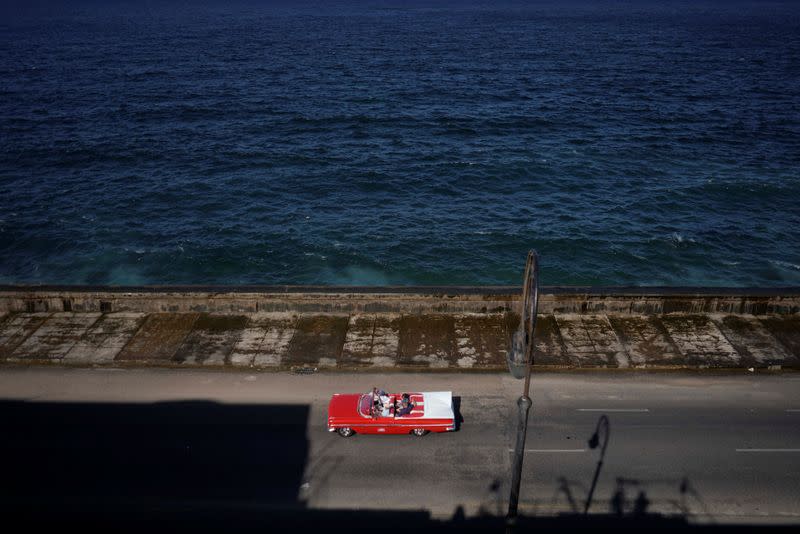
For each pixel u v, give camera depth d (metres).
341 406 28.12
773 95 112.69
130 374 32.19
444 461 26.66
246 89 115.94
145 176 70.62
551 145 81.38
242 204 63.41
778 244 55.81
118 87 117.81
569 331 34.94
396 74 133.12
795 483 25.58
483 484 25.52
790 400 30.31
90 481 25.75
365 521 23.98
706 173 71.50
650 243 55.44
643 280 50.59
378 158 76.31
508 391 30.95
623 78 129.00
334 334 34.94
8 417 29.27
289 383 31.53
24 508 24.55
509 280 50.41
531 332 16.84
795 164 74.44
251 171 72.06
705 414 29.34
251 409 29.77
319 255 53.59
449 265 52.22
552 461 26.61
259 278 50.94
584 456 26.83
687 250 54.50
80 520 24.05
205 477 25.92
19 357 33.00
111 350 33.62
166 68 140.88
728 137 85.00
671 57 161.38
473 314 36.41
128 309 36.62
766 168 73.00
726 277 50.97
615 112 98.56
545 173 71.50
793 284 50.06
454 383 31.52
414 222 59.31
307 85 120.19
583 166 73.56
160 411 29.66
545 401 30.20
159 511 24.41
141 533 23.55
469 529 23.67
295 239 56.00
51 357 33.03
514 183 68.75
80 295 36.28
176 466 26.47
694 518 24.09
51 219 59.84
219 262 52.81
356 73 134.50
